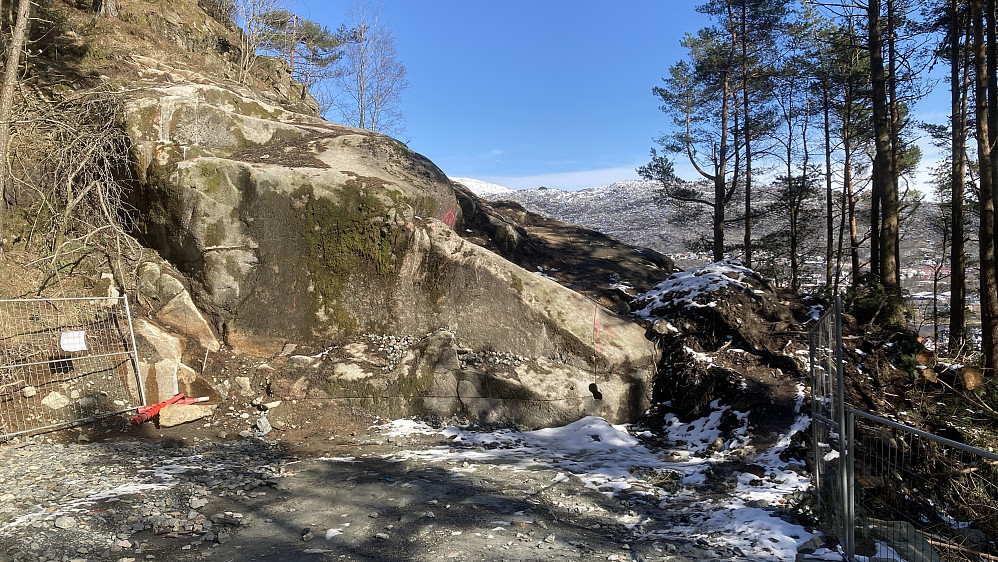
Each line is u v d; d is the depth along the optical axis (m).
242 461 6.42
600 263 14.05
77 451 6.40
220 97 11.27
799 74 21.97
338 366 8.43
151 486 5.39
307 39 29.22
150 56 13.66
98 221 9.18
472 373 8.38
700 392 8.18
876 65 13.88
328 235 9.07
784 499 5.41
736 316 9.28
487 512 5.05
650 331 9.43
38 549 3.97
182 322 8.50
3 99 8.53
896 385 8.45
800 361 8.39
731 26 22.03
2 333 7.38
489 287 9.11
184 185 8.55
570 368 8.65
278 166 9.23
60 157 9.20
